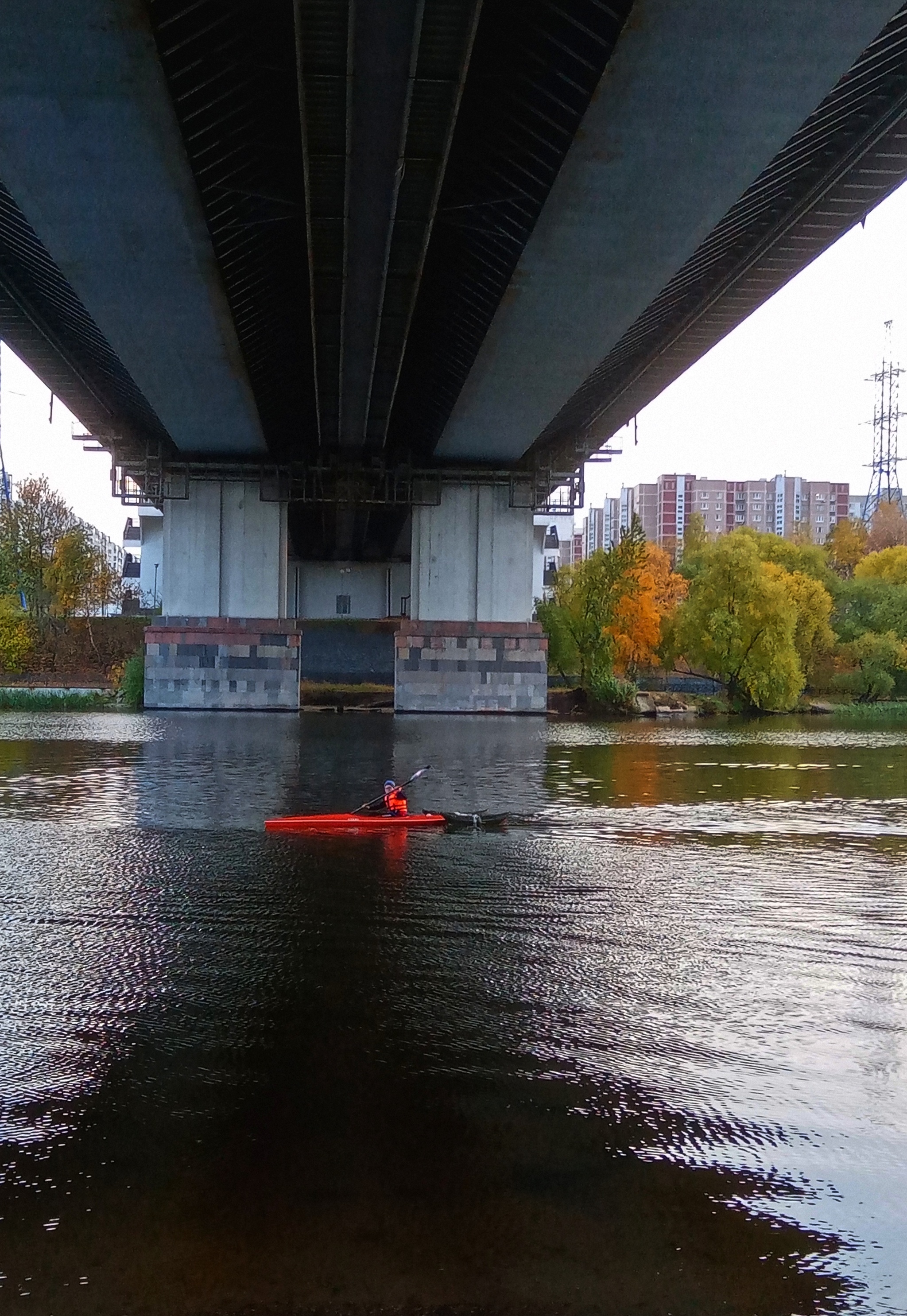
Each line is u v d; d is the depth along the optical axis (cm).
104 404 6144
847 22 2120
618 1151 868
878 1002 1208
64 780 3106
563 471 6819
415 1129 900
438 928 1495
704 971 1313
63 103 2386
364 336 4019
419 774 2461
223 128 2709
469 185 3153
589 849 2105
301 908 1600
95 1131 891
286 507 6625
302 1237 752
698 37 2175
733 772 3547
